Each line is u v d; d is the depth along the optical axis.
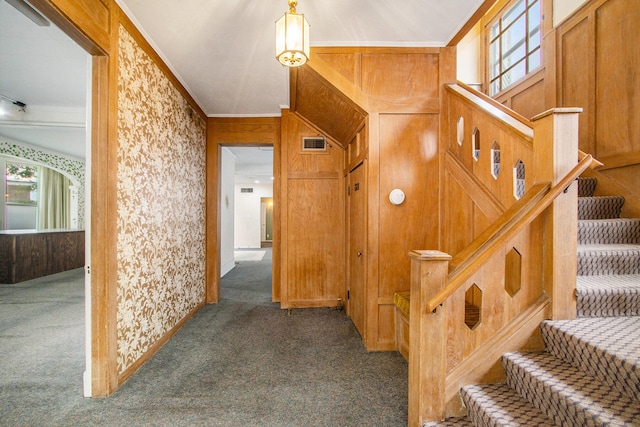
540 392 1.29
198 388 2.01
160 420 1.70
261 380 2.12
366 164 2.66
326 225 3.86
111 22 1.85
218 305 3.90
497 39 4.01
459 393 1.52
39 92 3.58
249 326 3.16
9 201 6.85
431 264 1.47
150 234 2.42
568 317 1.58
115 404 1.82
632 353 1.20
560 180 1.50
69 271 5.98
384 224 2.60
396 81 2.59
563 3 2.84
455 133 2.47
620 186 2.34
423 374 1.48
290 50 1.64
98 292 1.86
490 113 2.00
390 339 2.61
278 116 4.03
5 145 5.64
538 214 1.46
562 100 2.87
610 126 2.40
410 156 2.59
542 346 1.58
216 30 2.23
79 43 1.70
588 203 2.28
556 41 2.92
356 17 2.19
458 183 2.38
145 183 2.33
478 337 1.56
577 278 1.78
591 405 1.10
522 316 1.58
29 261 5.21
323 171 3.85
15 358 2.38
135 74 2.16
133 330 2.19
